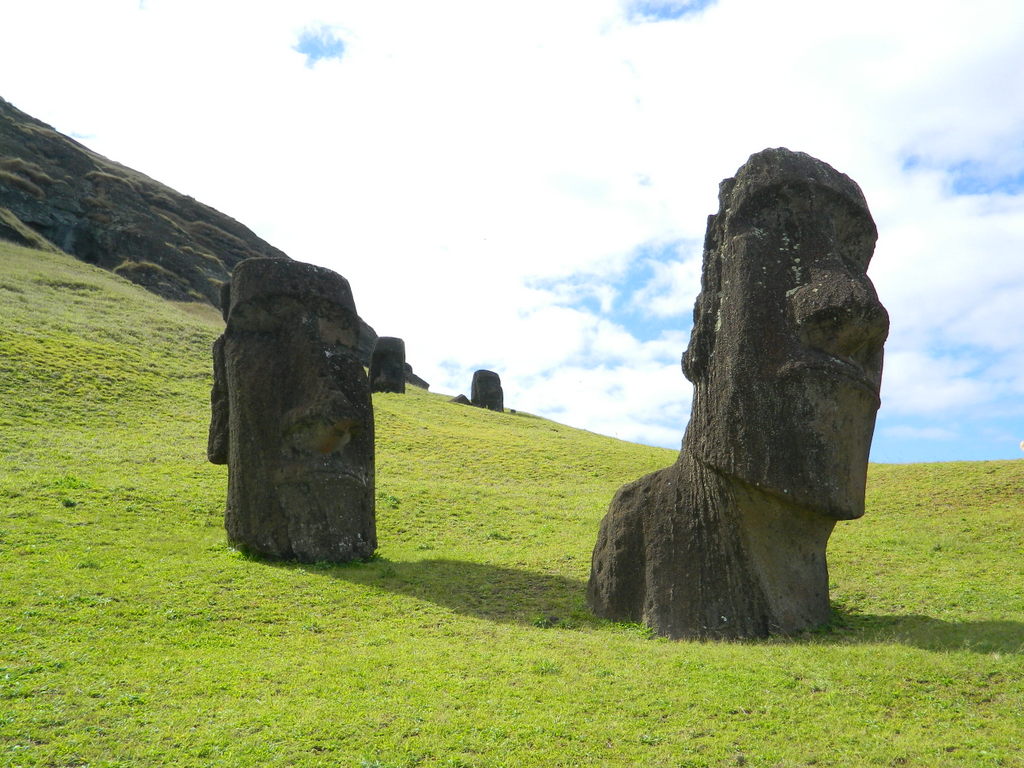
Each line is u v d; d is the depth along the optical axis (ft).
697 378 42.32
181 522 59.67
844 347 38.37
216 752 26.48
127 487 65.77
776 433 38.50
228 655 35.47
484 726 28.30
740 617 39.37
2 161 227.81
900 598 45.27
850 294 37.73
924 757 25.90
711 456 40.27
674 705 29.86
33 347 110.42
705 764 26.02
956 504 69.10
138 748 26.58
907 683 31.01
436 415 137.80
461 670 33.76
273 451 53.88
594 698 30.58
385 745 26.99
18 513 55.47
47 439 81.00
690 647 36.91
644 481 44.62
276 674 33.17
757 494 39.45
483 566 54.19
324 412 53.01
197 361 131.03
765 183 40.91
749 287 40.01
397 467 93.76
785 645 37.01
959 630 37.37
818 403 38.19
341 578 48.80
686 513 41.60
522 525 68.85
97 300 153.48
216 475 75.72
